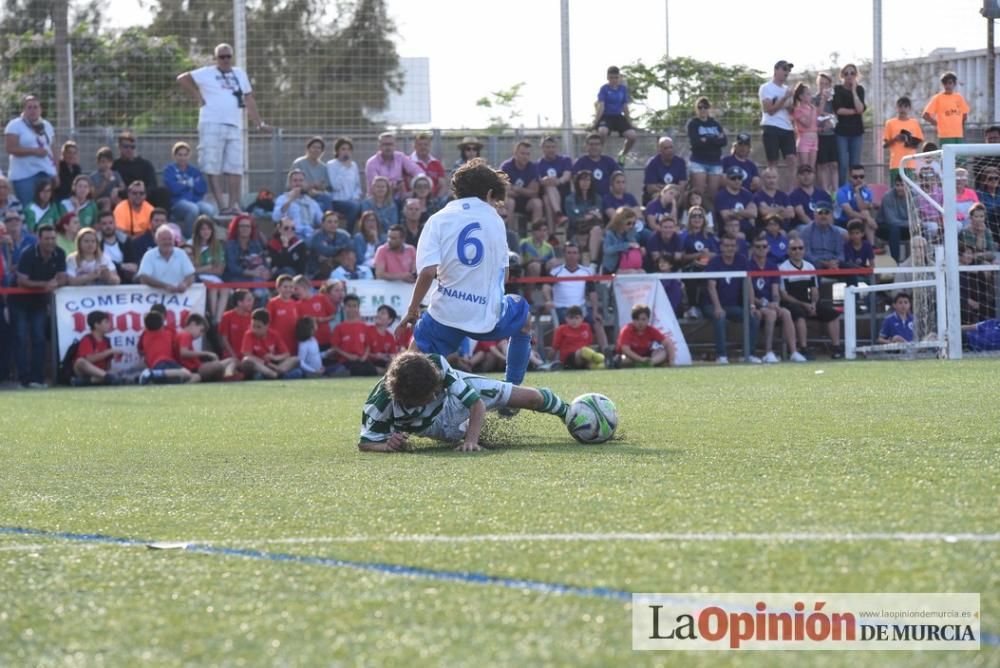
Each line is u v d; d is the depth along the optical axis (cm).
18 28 3141
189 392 1967
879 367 2073
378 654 425
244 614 484
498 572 533
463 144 2809
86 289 2333
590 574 523
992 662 402
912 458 856
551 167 2831
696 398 1516
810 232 2717
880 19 3328
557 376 2141
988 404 1297
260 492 805
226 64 2811
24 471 976
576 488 758
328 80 3152
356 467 920
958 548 543
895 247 2897
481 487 778
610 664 408
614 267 2597
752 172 2905
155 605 504
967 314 2548
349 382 2153
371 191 2705
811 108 3022
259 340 2339
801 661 408
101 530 680
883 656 411
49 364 2394
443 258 1095
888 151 3222
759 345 2694
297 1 3116
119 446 1163
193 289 2391
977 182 2673
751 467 833
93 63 3120
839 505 661
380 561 566
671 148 2903
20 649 452
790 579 503
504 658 415
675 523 624
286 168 3030
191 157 2948
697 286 2595
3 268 2300
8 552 621
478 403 1006
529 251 2606
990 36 3556
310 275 2547
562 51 3231
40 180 2545
